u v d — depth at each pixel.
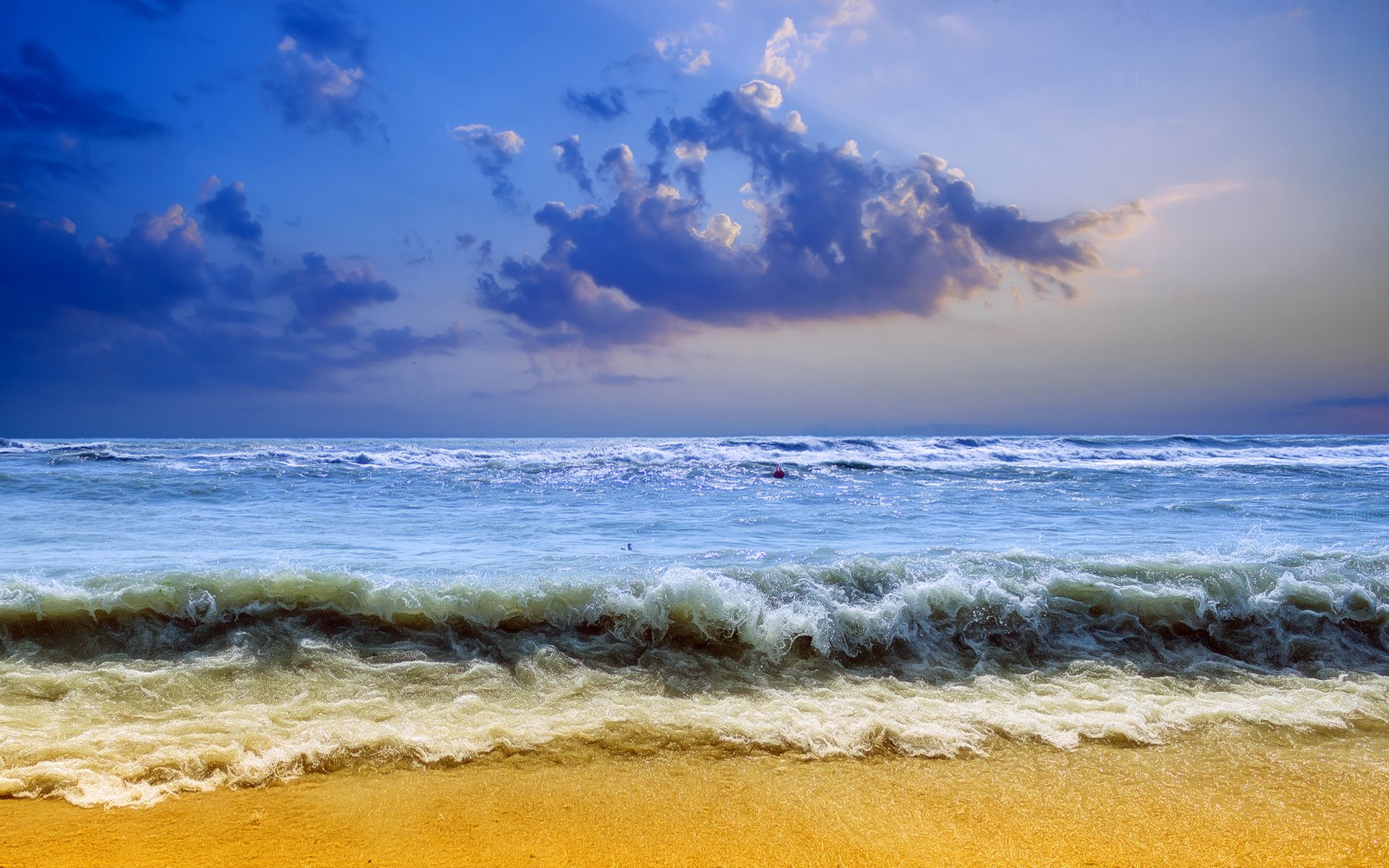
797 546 9.48
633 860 3.15
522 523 11.84
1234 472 21.64
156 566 7.70
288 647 5.24
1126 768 4.02
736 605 5.68
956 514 13.17
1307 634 5.86
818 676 5.26
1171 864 3.13
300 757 3.96
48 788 3.60
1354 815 3.54
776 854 3.21
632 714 4.59
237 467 19.83
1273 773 3.98
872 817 3.52
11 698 4.52
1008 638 5.74
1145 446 34.06
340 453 22.78
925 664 5.45
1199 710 4.73
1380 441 47.38
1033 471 21.69
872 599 6.14
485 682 4.99
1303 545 9.54
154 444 34.41
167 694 4.67
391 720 4.43
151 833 3.28
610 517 12.65
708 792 3.74
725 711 4.68
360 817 3.48
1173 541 9.96
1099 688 5.10
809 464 21.86
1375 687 5.18
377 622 5.58
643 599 5.76
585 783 3.82
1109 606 6.06
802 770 3.99
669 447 28.36
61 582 5.73
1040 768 4.02
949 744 4.25
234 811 3.49
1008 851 3.22
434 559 8.31
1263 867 3.11
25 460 20.94
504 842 3.29
